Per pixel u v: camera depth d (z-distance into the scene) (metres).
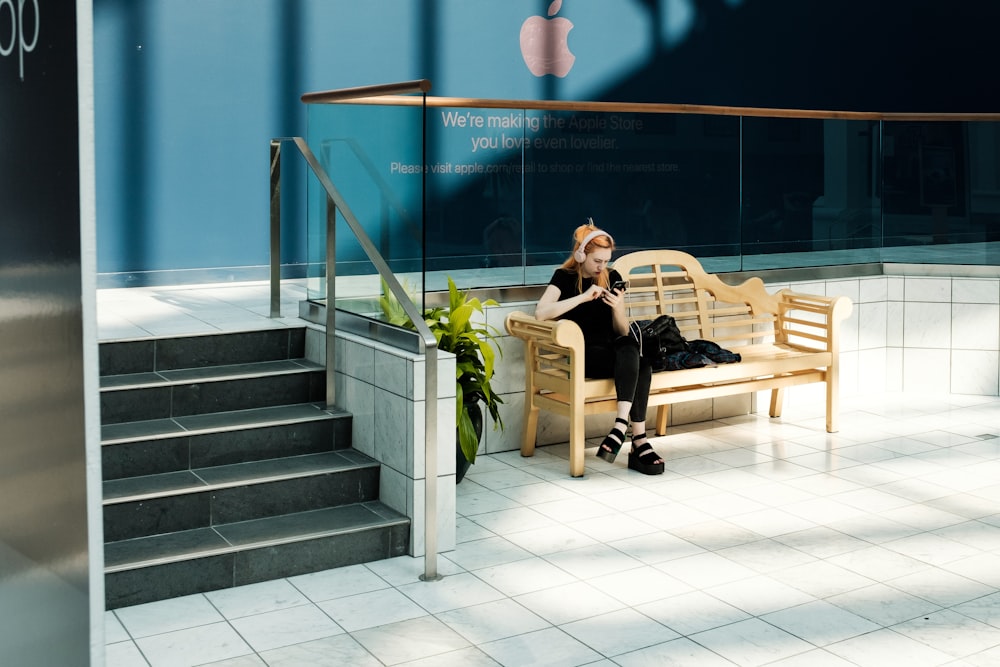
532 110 6.16
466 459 5.24
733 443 6.31
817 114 7.27
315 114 5.41
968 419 6.86
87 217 1.23
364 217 4.87
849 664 3.36
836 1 11.12
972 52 12.16
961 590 4.00
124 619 3.72
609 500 5.18
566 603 3.89
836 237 7.52
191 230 7.81
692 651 3.47
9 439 1.50
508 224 6.15
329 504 4.53
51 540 1.38
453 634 3.62
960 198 7.55
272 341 5.25
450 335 5.27
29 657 1.49
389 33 8.49
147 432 4.45
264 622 3.71
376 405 4.61
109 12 7.38
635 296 6.46
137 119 7.55
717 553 4.42
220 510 4.27
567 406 5.65
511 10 9.12
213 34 7.76
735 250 7.03
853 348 7.55
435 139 5.84
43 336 1.35
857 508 5.03
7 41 1.45
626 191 6.52
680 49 10.14
